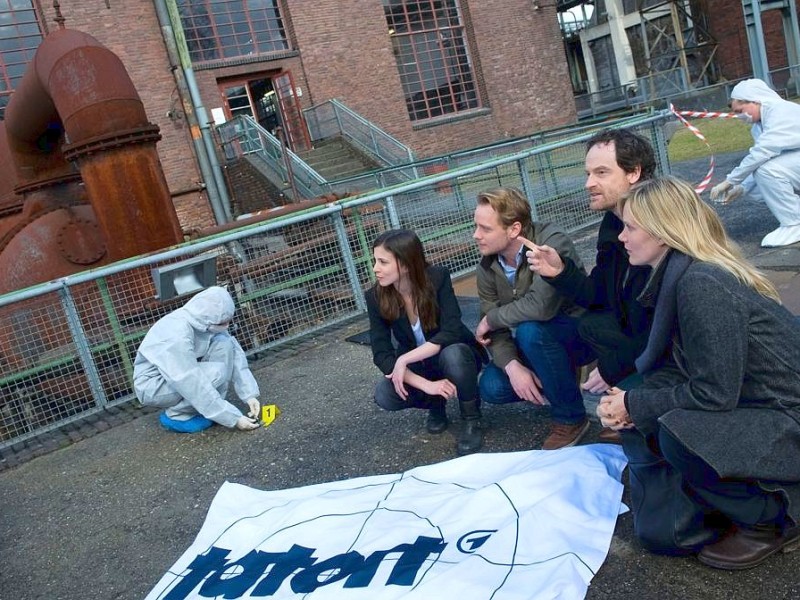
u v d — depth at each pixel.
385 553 2.51
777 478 1.98
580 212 7.89
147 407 5.22
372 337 3.45
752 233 5.89
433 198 6.86
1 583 3.17
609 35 30.64
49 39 6.28
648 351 2.25
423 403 3.54
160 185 6.04
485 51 21.06
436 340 3.28
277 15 17.67
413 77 20.09
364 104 18.44
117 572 3.05
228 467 3.88
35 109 6.64
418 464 3.39
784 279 4.56
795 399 1.98
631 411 2.18
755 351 1.97
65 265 6.32
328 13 17.91
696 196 2.09
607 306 2.80
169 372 4.18
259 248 5.93
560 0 31.84
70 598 2.93
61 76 5.93
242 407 4.79
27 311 5.08
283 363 5.58
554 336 2.98
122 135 5.80
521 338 3.01
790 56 22.73
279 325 6.05
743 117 5.32
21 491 4.18
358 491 3.09
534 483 2.70
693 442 2.00
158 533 3.32
